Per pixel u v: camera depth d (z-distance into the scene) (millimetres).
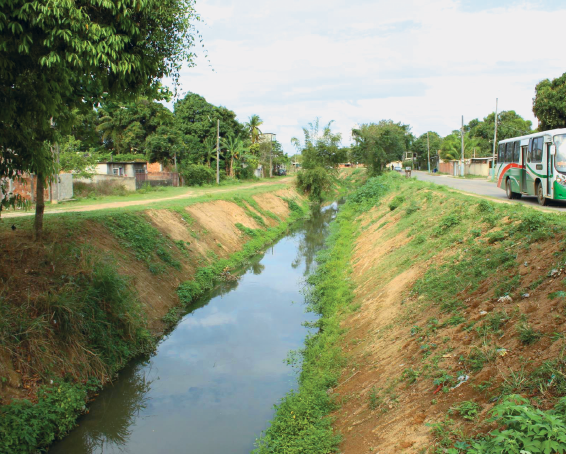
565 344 4852
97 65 7898
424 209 16625
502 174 20891
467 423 4727
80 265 10781
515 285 6887
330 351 9898
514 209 10633
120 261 12914
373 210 26438
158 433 8062
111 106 11492
